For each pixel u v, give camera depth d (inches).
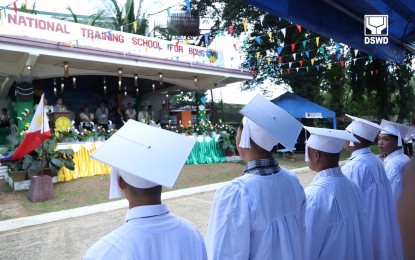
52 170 296.7
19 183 295.6
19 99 379.9
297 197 70.9
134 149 49.9
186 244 50.3
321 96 767.1
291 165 444.8
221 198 65.3
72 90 599.2
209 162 445.1
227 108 865.5
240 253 61.6
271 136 67.8
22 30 340.5
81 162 339.0
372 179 106.0
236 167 415.8
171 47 474.9
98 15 650.2
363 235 84.7
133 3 673.6
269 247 62.0
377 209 104.4
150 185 48.9
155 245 46.9
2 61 374.0
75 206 252.4
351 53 651.5
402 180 29.0
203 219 211.3
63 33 373.1
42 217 219.6
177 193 281.9
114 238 46.3
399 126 144.8
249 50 611.5
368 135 111.7
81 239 183.0
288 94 585.9
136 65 421.1
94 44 399.2
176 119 626.8
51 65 414.0
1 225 204.4
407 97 740.7
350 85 746.2
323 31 125.9
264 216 62.9
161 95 699.4
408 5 128.9
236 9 536.4
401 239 27.3
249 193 64.2
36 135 269.4
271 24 575.5
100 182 319.6
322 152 88.0
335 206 81.0
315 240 80.0
